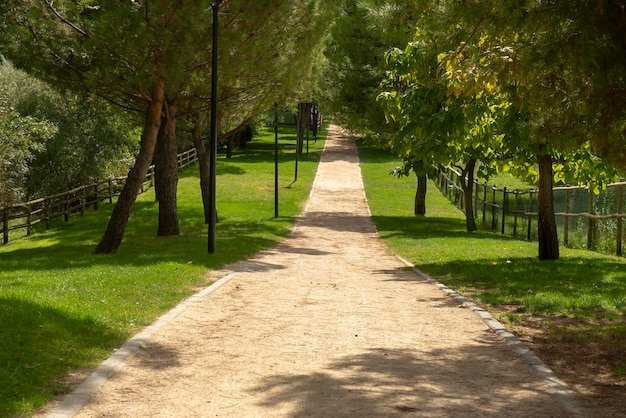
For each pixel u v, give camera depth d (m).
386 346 8.32
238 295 11.98
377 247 24.41
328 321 9.84
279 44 21.55
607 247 20.80
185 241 22.70
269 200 40.50
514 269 15.73
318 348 8.16
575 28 7.73
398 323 9.77
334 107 36.53
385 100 15.80
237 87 22.94
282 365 7.34
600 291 12.45
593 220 21.80
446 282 14.35
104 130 36.53
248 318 9.92
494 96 14.70
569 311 10.55
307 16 22.61
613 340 8.48
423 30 10.91
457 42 9.30
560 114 8.91
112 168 39.53
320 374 6.98
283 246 23.62
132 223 31.23
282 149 72.25
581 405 6.03
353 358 7.69
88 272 13.37
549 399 6.21
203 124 30.19
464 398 6.23
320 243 25.42
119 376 6.74
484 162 21.83
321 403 6.02
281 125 101.19
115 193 40.59
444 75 10.19
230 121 30.31
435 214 38.28
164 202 25.66
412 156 28.34
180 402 6.03
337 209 39.03
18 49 17.83
